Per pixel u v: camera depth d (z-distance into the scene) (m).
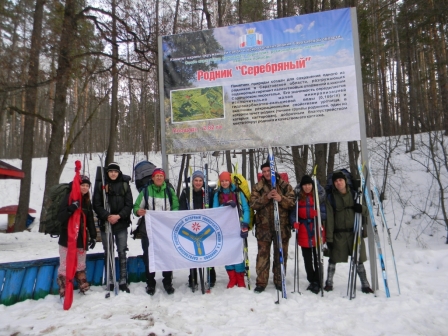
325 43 5.46
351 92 5.37
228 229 5.11
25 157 14.02
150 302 4.61
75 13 13.47
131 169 27.23
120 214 4.94
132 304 4.48
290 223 5.11
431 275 5.67
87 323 3.83
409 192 14.50
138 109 29.41
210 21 14.80
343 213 4.96
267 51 5.62
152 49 12.73
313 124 5.46
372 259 5.03
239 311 4.21
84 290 4.87
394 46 21.08
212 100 5.77
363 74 15.77
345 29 5.43
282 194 5.02
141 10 12.91
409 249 8.55
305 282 5.51
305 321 3.84
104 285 5.36
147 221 5.04
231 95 5.71
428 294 4.76
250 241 9.82
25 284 4.82
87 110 30.31
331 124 5.40
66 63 12.38
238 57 5.71
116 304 4.46
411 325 3.67
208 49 5.81
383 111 23.73
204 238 5.09
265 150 14.23
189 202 5.34
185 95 5.86
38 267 4.96
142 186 5.75
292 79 5.54
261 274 4.96
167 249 5.01
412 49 21.27
